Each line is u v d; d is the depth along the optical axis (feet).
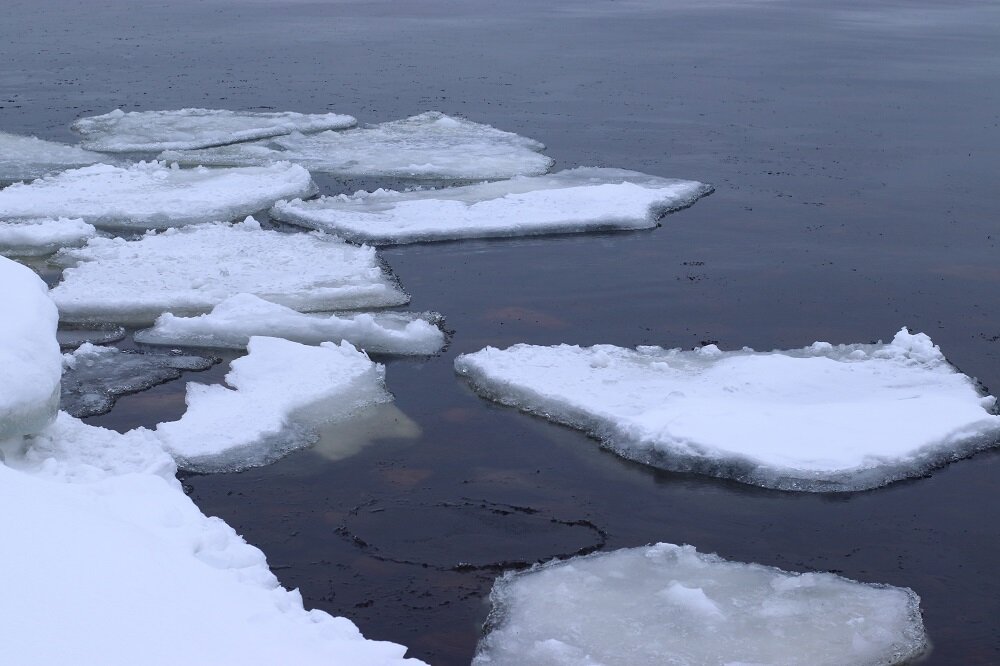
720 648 28.25
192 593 24.93
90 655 21.18
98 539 25.90
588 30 141.28
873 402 41.24
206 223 63.72
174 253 58.29
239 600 25.46
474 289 55.11
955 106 96.43
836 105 96.94
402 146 82.79
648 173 76.07
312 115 91.35
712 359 46.16
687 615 29.58
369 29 140.36
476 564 32.81
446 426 41.11
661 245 61.67
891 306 52.75
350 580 31.94
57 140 83.97
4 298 35.81
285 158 79.61
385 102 98.32
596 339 49.14
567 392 42.80
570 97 100.53
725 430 38.83
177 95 100.37
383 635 29.45
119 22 145.69
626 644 28.45
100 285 53.62
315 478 37.35
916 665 28.07
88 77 108.17
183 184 71.31
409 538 34.09
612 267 58.23
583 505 36.09
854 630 29.07
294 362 45.09
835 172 76.02
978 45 130.72
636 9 165.58
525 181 73.26
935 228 64.23
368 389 43.42
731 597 30.58
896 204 68.85
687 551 32.68
